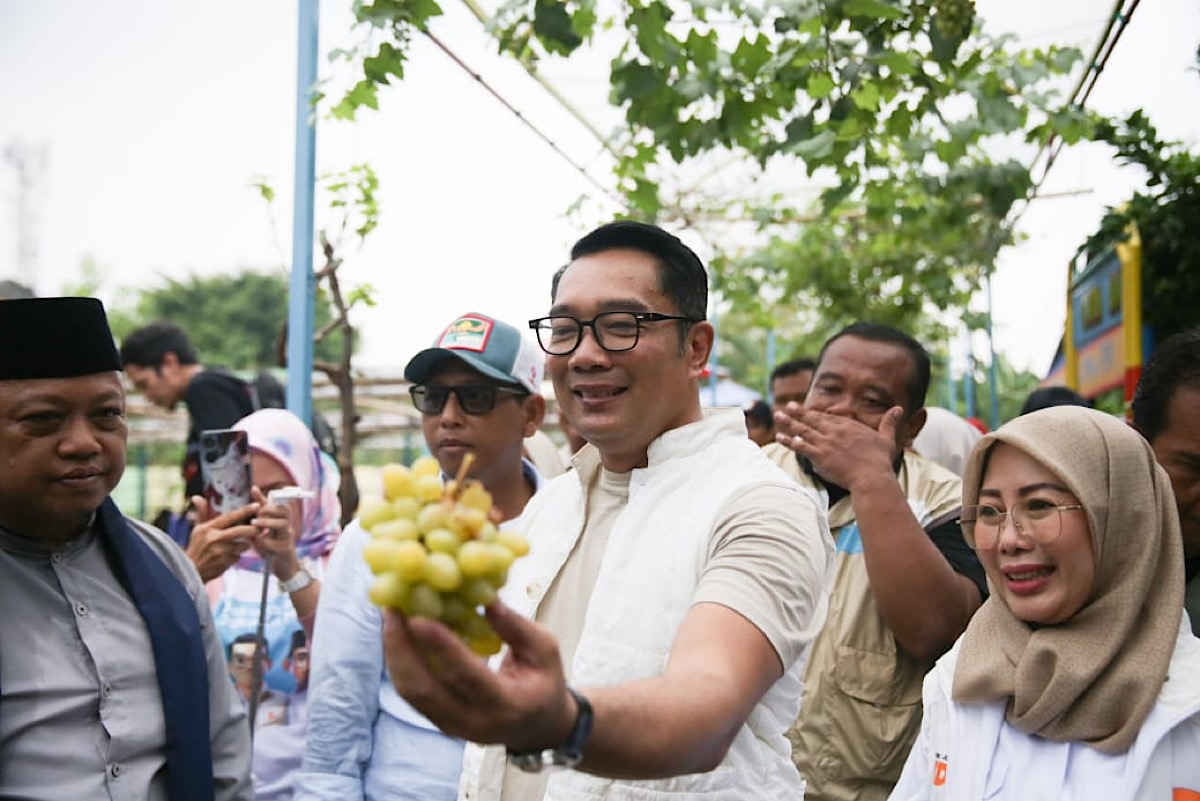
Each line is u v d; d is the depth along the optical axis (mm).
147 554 2564
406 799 2781
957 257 9492
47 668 2275
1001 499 2301
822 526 2014
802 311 14070
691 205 8562
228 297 33969
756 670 1654
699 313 2178
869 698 3021
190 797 2395
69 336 2324
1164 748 2051
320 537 3990
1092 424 2244
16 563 2332
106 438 2400
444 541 1233
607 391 2092
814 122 4141
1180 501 2512
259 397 5383
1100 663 2111
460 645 1184
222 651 2758
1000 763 2215
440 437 3215
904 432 3543
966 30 3709
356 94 3908
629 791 1904
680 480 2076
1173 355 2551
